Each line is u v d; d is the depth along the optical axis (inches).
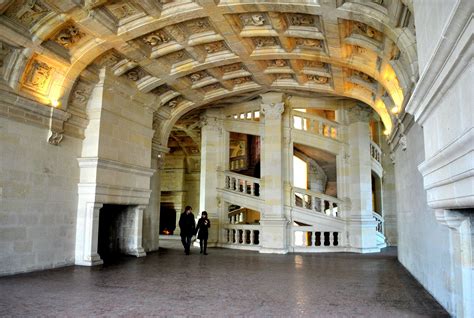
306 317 200.2
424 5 145.5
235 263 411.2
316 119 577.9
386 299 241.9
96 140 387.5
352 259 455.2
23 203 322.7
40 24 301.3
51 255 350.6
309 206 670.5
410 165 321.1
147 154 470.0
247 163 733.3
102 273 331.9
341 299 241.6
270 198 543.8
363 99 476.7
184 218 498.9
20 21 292.4
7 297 237.3
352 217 555.8
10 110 312.7
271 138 553.9
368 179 559.8
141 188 453.7
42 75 342.0
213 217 602.2
